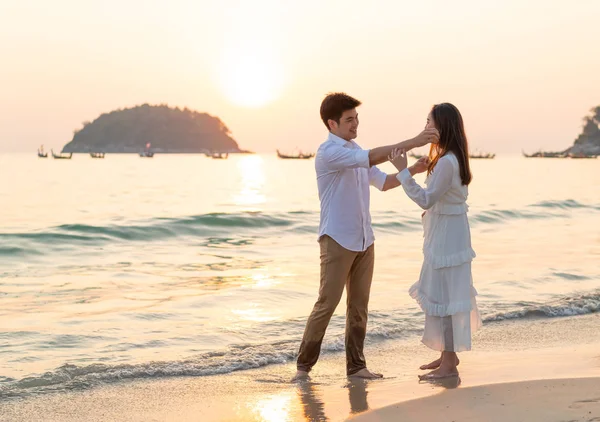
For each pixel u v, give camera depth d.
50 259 12.16
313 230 17.12
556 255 12.20
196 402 4.45
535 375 4.78
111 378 5.02
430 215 4.70
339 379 4.93
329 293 4.81
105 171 91.25
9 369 5.36
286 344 6.07
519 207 23.83
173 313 7.48
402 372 5.12
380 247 13.62
